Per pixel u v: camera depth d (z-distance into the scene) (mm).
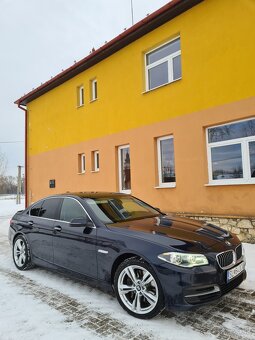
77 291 4383
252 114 6875
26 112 15875
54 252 4793
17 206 27297
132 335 3080
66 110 13008
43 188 14289
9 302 4027
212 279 3227
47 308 3807
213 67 7668
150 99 9266
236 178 7258
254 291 4098
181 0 7922
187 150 8188
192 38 8172
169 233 3674
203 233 3785
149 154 9242
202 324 3258
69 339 3043
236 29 7238
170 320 3365
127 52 10117
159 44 9211
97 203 4727
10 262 6238
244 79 7047
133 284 3541
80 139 12141
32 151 15242
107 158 10797
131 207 5000
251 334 3035
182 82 8367
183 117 8305
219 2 7586
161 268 3248
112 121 10633
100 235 4000
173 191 8508
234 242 3807
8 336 3139
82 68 11914
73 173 12469
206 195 7719
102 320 3436
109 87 10805
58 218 4953
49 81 13305
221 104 7465
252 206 6852
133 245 3568
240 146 7203
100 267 3943
